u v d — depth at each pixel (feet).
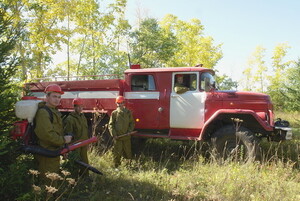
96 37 45.85
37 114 10.19
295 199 12.10
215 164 15.92
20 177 9.91
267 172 15.16
